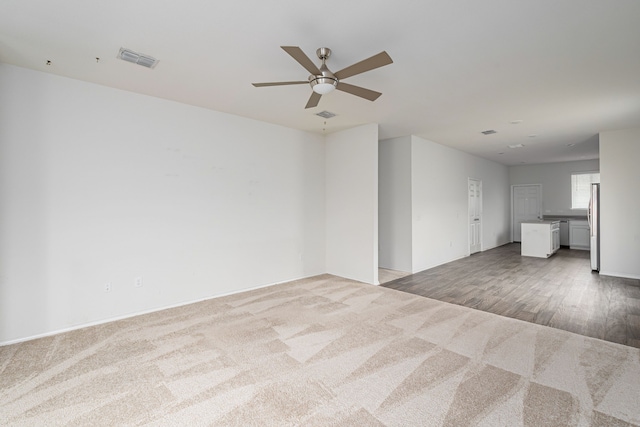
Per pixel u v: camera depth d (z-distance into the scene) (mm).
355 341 2898
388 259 6098
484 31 2314
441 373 2357
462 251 7355
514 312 3648
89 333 3086
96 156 3330
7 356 2625
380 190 6223
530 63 2840
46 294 3061
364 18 2152
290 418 1870
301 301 4078
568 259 7016
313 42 2475
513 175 9930
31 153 2980
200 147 4098
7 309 2875
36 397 2074
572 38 2410
